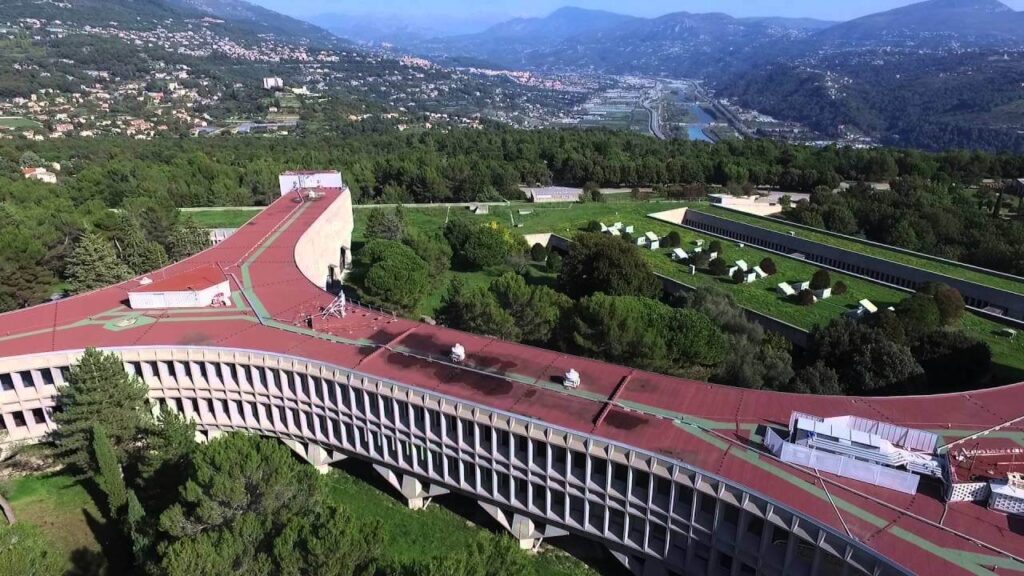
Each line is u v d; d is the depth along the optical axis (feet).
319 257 290.35
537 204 467.11
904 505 111.65
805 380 180.86
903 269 290.76
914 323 215.10
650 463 123.75
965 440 131.34
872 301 262.88
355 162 522.47
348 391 158.10
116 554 138.82
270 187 451.94
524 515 146.72
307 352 165.68
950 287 255.70
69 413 148.46
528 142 633.20
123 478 148.66
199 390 174.70
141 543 122.11
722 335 187.11
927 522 107.34
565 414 137.18
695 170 524.52
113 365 151.33
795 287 278.26
